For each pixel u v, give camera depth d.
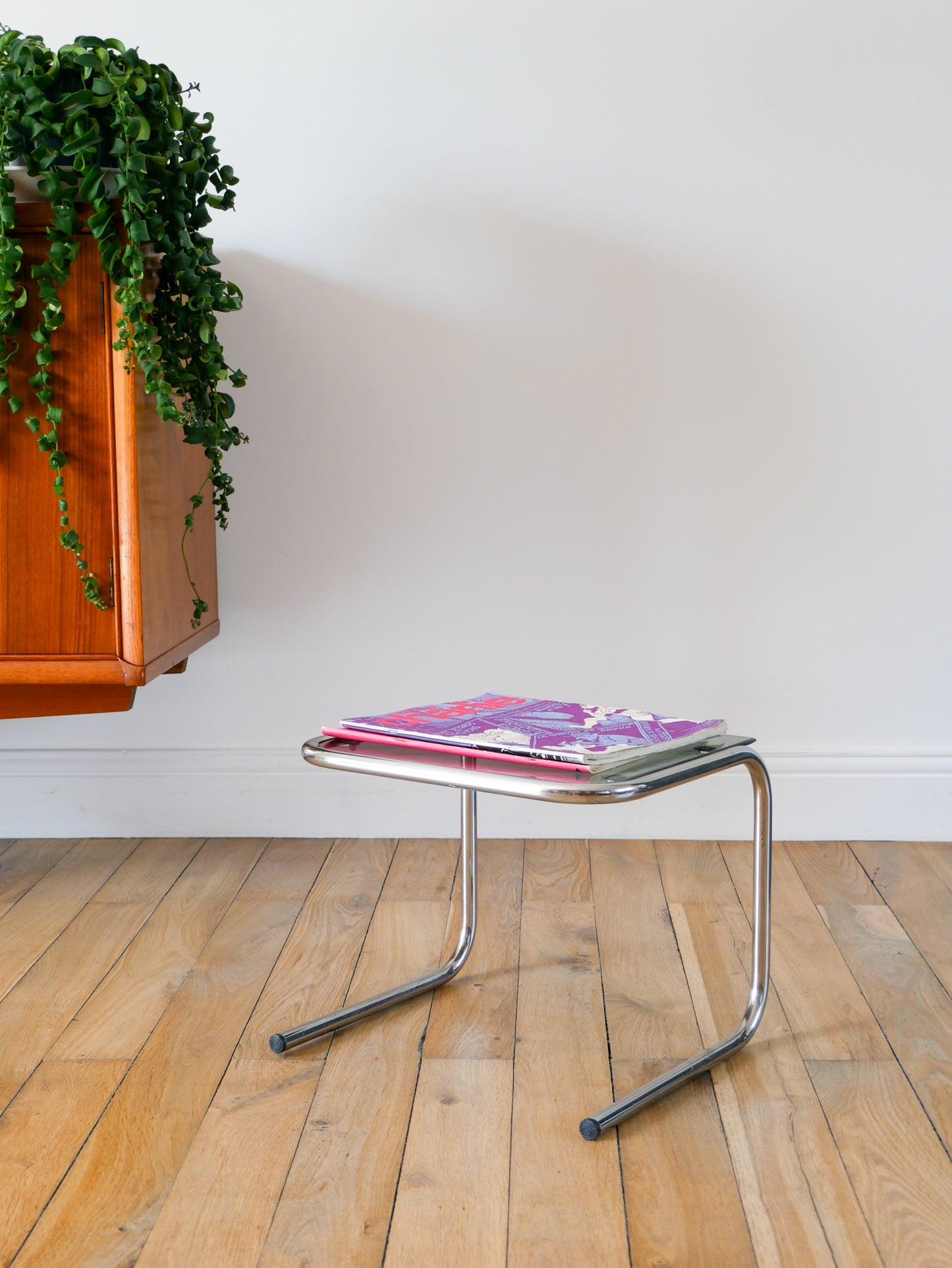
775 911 1.82
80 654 1.68
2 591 1.67
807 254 2.05
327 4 2.04
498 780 1.11
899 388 2.07
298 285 2.10
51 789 2.21
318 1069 1.31
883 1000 1.49
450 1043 1.38
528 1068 1.32
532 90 2.04
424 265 2.09
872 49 2.01
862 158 2.03
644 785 1.09
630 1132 1.18
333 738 1.33
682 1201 1.06
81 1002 1.49
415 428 2.12
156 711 2.20
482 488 2.14
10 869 2.03
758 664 2.16
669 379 2.09
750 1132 1.18
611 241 2.07
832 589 2.13
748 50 2.02
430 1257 0.98
